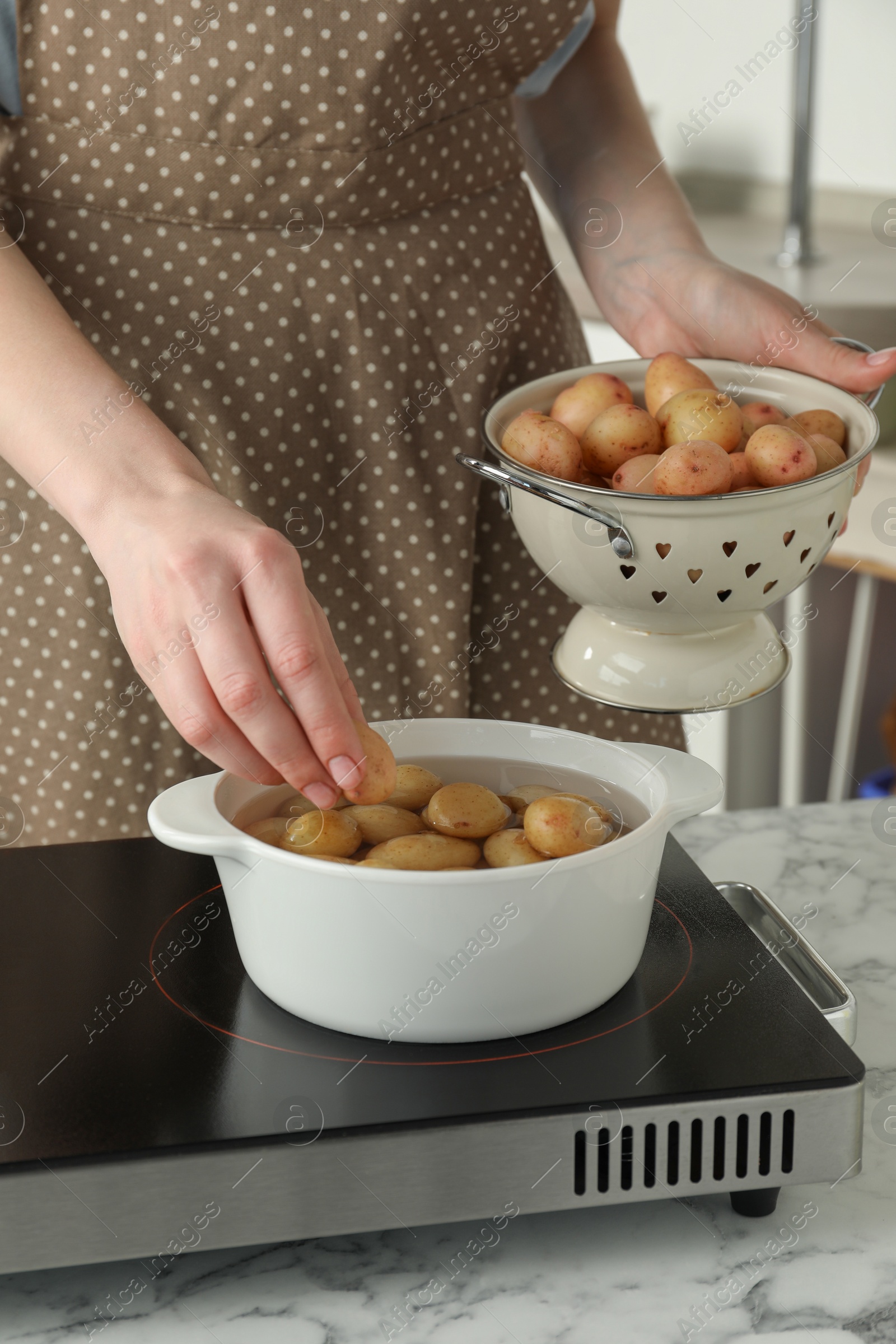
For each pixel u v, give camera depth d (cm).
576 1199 41
